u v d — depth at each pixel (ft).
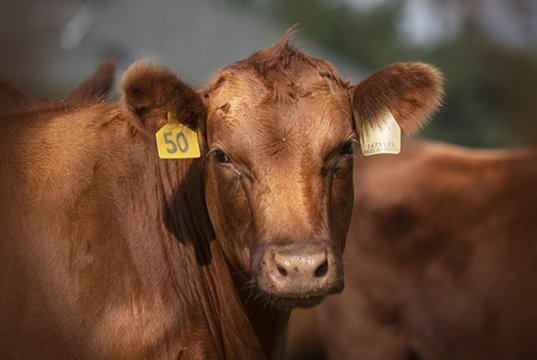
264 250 28.48
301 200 28.91
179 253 31.32
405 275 53.42
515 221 51.72
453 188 53.67
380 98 31.50
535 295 49.80
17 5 203.51
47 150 30.73
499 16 113.29
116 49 207.72
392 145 31.76
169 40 213.25
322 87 30.53
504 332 50.44
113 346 29.55
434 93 31.73
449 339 52.06
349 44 318.86
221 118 30.04
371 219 54.60
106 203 30.60
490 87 181.78
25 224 29.48
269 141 29.43
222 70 31.04
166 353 30.37
